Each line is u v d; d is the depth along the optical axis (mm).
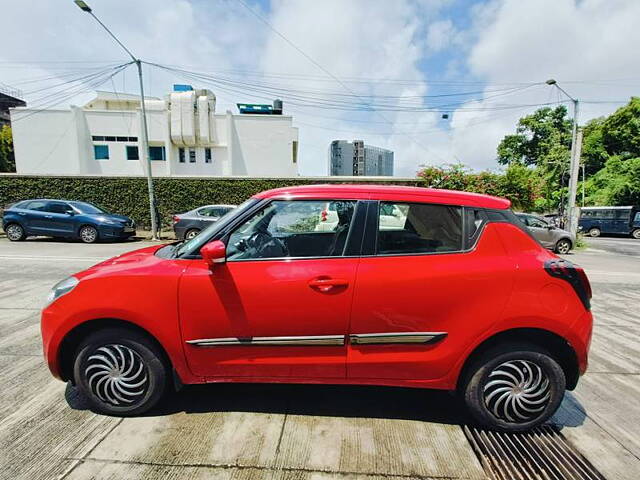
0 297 5141
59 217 11664
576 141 13945
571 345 2227
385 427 2361
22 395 2637
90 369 2348
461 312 2205
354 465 2008
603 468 2043
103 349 2330
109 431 2240
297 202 2414
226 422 2359
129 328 2318
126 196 15945
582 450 2193
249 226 2396
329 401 2648
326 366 2270
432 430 2348
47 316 2307
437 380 2289
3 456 2004
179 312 2227
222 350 2270
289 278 2189
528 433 2348
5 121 50344
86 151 29078
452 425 2406
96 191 15734
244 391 2750
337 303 2184
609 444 2256
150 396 2369
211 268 2215
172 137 29234
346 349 2252
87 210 12078
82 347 2318
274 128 30672
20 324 4074
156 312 2223
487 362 2264
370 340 2217
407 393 2791
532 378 2281
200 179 16188
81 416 2391
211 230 2439
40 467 1930
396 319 2205
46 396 2627
